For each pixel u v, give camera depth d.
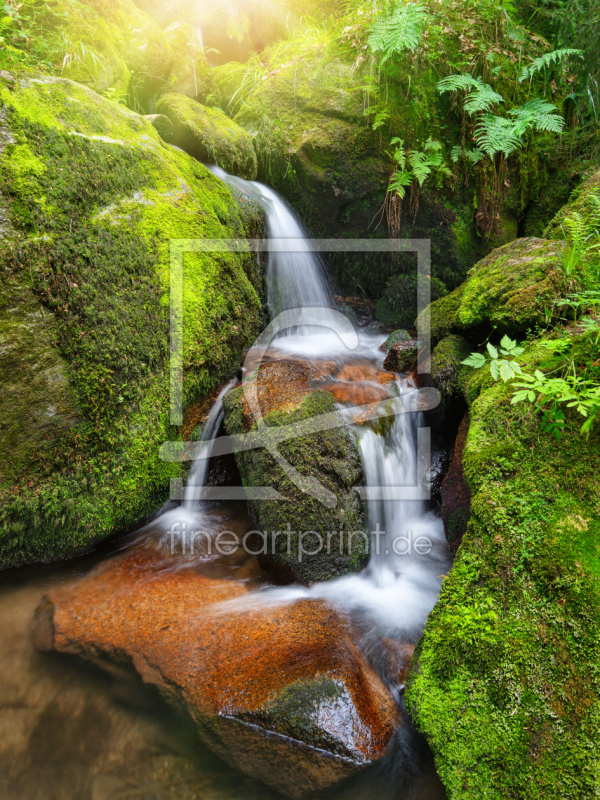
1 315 2.78
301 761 2.05
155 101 5.71
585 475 2.24
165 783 2.08
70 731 2.26
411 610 2.94
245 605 2.86
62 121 3.11
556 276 3.20
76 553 3.25
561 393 2.35
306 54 5.87
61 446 3.03
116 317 3.15
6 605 2.87
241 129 5.56
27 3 4.18
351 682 2.25
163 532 3.56
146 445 3.37
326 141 5.48
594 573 1.97
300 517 3.04
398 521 3.56
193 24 7.66
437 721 1.99
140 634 2.64
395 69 5.28
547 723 1.78
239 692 2.24
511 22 5.56
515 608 2.04
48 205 2.89
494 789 1.76
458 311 3.79
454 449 3.46
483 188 5.45
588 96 5.57
